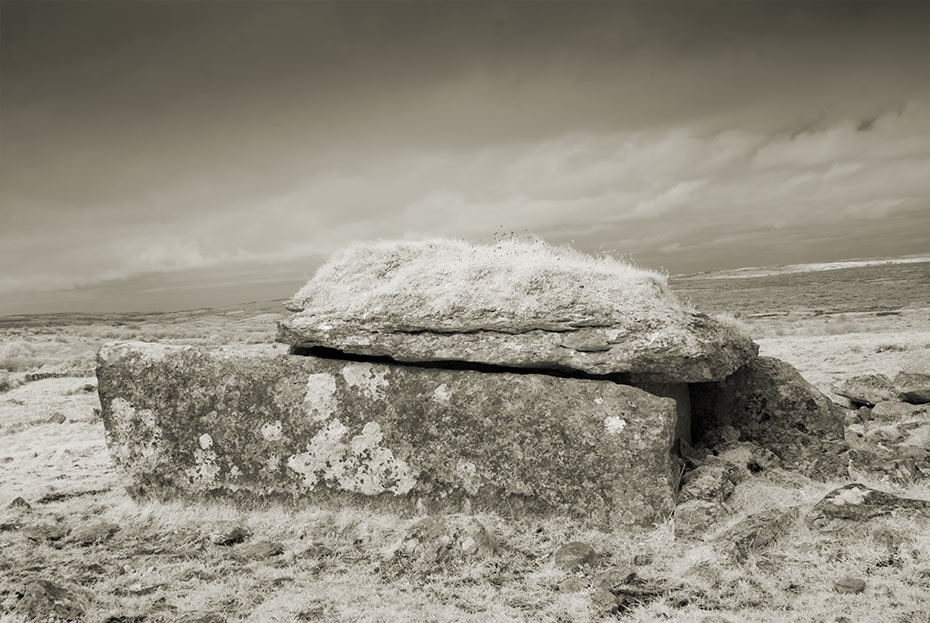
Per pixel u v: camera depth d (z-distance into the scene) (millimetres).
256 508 10922
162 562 8867
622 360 9695
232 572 8461
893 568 7293
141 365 11703
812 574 7371
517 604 7297
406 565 8398
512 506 9758
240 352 11695
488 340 10312
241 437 11133
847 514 8336
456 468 10078
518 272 10969
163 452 11461
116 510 11258
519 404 9906
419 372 10688
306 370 11180
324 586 7898
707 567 7605
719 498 9398
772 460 11188
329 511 10516
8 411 22094
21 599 7297
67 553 9289
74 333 64562
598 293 10375
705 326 10500
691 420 12320
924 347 27719
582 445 9500
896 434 12703
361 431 10617
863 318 53875
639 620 6727
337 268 12812
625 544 8742
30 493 12352
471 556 8383
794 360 27281
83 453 15969
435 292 11094
